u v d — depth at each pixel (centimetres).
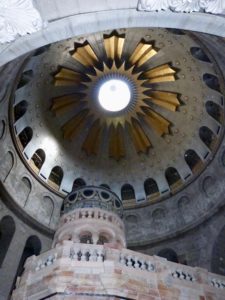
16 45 498
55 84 2302
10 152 1962
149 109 2452
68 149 2456
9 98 1842
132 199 2412
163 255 2056
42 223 1967
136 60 2281
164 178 2394
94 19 525
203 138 2202
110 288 934
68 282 937
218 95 1988
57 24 506
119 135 2553
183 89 2273
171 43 2070
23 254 1880
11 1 452
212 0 491
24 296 966
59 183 2303
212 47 1382
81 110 2456
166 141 2459
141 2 493
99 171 2536
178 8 503
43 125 2305
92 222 1473
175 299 1012
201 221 1980
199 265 1814
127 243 2122
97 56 2266
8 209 1825
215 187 2002
